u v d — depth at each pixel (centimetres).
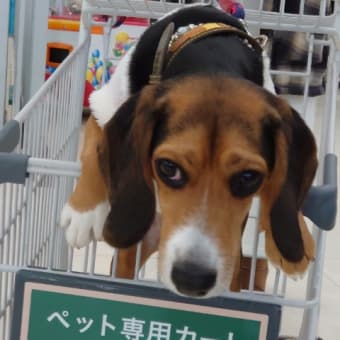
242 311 86
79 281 88
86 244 95
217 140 83
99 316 88
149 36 104
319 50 168
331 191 86
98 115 100
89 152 97
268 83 107
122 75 102
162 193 85
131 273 105
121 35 235
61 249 121
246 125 85
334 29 124
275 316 86
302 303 88
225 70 97
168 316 87
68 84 124
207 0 135
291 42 170
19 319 88
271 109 87
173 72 99
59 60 253
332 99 115
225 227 82
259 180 84
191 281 79
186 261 80
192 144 83
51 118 115
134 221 87
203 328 87
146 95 88
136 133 86
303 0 127
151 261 141
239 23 112
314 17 124
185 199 83
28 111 102
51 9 271
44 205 107
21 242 96
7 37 207
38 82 221
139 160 86
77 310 88
